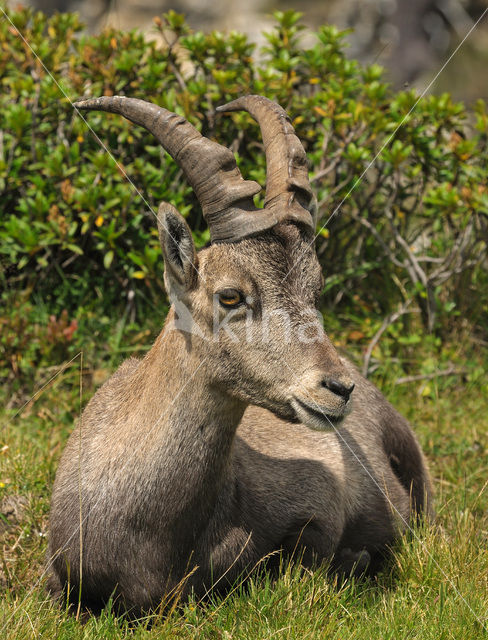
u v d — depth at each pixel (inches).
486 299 869.2
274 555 503.8
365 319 834.8
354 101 812.0
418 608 476.4
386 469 584.1
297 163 464.1
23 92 799.7
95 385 741.9
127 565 458.9
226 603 475.2
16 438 650.8
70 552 466.3
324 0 1706.4
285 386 438.0
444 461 697.6
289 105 824.3
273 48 864.9
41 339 754.8
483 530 570.6
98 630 444.8
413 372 818.8
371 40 1647.4
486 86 1510.8
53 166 772.6
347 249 840.9
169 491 453.1
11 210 829.8
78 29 886.4
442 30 1624.0
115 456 461.4
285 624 449.7
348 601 492.1
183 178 815.7
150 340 775.7
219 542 474.6
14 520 565.0
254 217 440.5
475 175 808.9
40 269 810.8
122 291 817.5
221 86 799.7
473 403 779.4
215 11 1637.6
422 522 578.2
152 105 460.1
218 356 444.8
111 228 761.6
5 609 450.0
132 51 834.2
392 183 848.3
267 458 519.5
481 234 832.3
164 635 440.5
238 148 815.1
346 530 561.6
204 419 452.8
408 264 816.9
